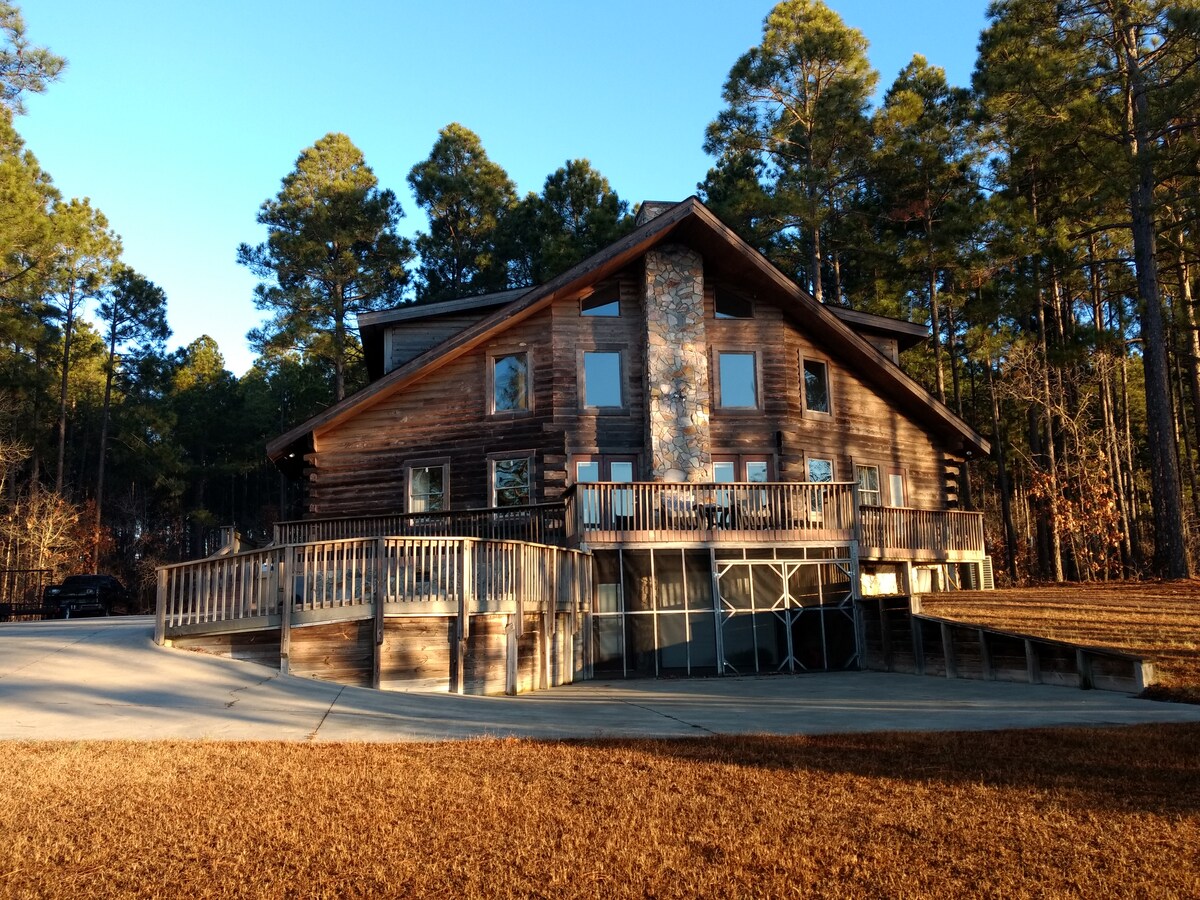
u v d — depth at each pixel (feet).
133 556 188.65
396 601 48.29
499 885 19.85
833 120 124.26
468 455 79.20
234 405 218.18
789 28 130.21
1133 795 26.94
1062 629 61.41
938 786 27.89
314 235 158.81
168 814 24.22
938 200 131.54
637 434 78.43
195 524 209.97
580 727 38.63
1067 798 26.55
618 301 80.74
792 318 84.99
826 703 48.49
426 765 29.89
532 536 71.31
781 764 30.78
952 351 132.26
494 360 80.43
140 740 32.42
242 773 28.17
